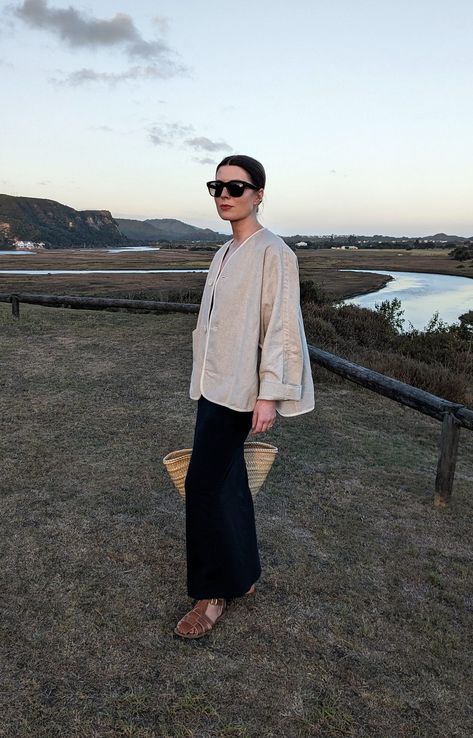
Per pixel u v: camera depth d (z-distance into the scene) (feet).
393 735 5.20
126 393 16.99
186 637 6.39
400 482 11.67
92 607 6.92
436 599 7.55
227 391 5.63
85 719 5.20
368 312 48.37
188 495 6.16
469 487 11.78
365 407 17.54
